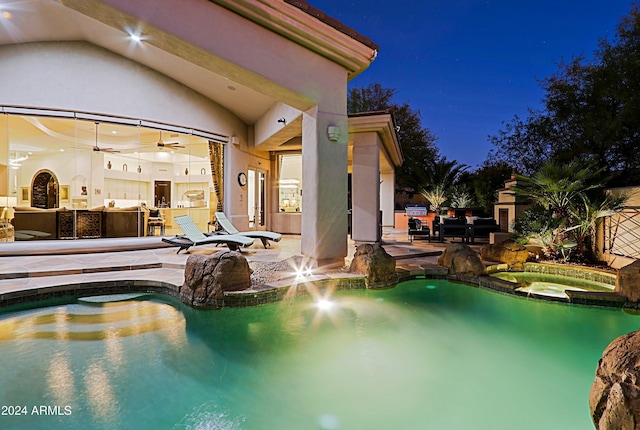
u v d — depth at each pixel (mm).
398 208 19828
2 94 7449
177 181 15500
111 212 10062
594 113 9945
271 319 4684
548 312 4953
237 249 8367
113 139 11148
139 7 4414
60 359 3484
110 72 8203
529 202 10508
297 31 5676
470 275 6363
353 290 5863
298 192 13734
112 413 2629
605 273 6148
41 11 6648
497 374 3275
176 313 4828
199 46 4883
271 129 9781
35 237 8891
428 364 3482
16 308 4891
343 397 2881
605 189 7184
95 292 5523
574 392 2967
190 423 2521
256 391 2963
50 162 12422
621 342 2277
